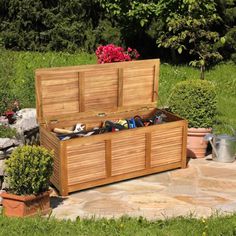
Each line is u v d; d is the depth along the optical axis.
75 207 5.03
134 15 10.52
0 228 4.40
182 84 6.55
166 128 5.85
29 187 4.69
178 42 9.81
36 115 5.90
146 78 6.36
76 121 6.00
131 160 5.70
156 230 4.41
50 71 5.70
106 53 7.18
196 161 6.38
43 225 4.47
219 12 11.25
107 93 6.13
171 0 9.77
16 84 7.79
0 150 5.33
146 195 5.34
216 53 9.40
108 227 4.46
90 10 12.20
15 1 11.89
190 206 5.08
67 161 5.28
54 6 12.32
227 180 5.77
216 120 7.70
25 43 12.13
